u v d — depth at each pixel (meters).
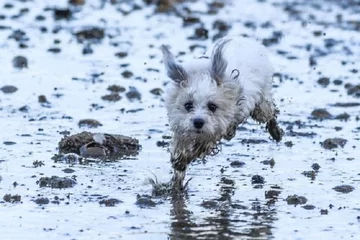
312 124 23.94
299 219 16.11
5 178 18.52
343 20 43.91
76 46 35.72
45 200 16.95
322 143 21.69
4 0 47.62
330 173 19.20
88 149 20.55
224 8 47.91
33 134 22.36
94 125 23.42
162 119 24.36
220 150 19.95
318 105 26.25
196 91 17.70
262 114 20.88
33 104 25.72
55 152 20.72
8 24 40.44
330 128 23.48
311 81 29.83
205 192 17.89
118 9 46.00
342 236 15.17
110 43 36.66
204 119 17.47
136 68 31.56
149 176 18.77
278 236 15.16
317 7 48.56
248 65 19.45
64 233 15.24
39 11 44.59
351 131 23.14
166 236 15.10
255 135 22.77
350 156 20.62
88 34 37.81
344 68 32.28
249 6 48.75
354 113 25.25
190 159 18.00
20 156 20.28
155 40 37.72
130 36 38.59
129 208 16.73
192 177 18.95
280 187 18.20
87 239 14.94
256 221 15.97
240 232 15.35
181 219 16.06
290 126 23.55
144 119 24.33
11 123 23.47
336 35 39.66
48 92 27.28
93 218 16.08
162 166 19.64
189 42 37.38
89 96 26.95
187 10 46.25
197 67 18.31
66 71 30.59
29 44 35.62
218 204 17.02
